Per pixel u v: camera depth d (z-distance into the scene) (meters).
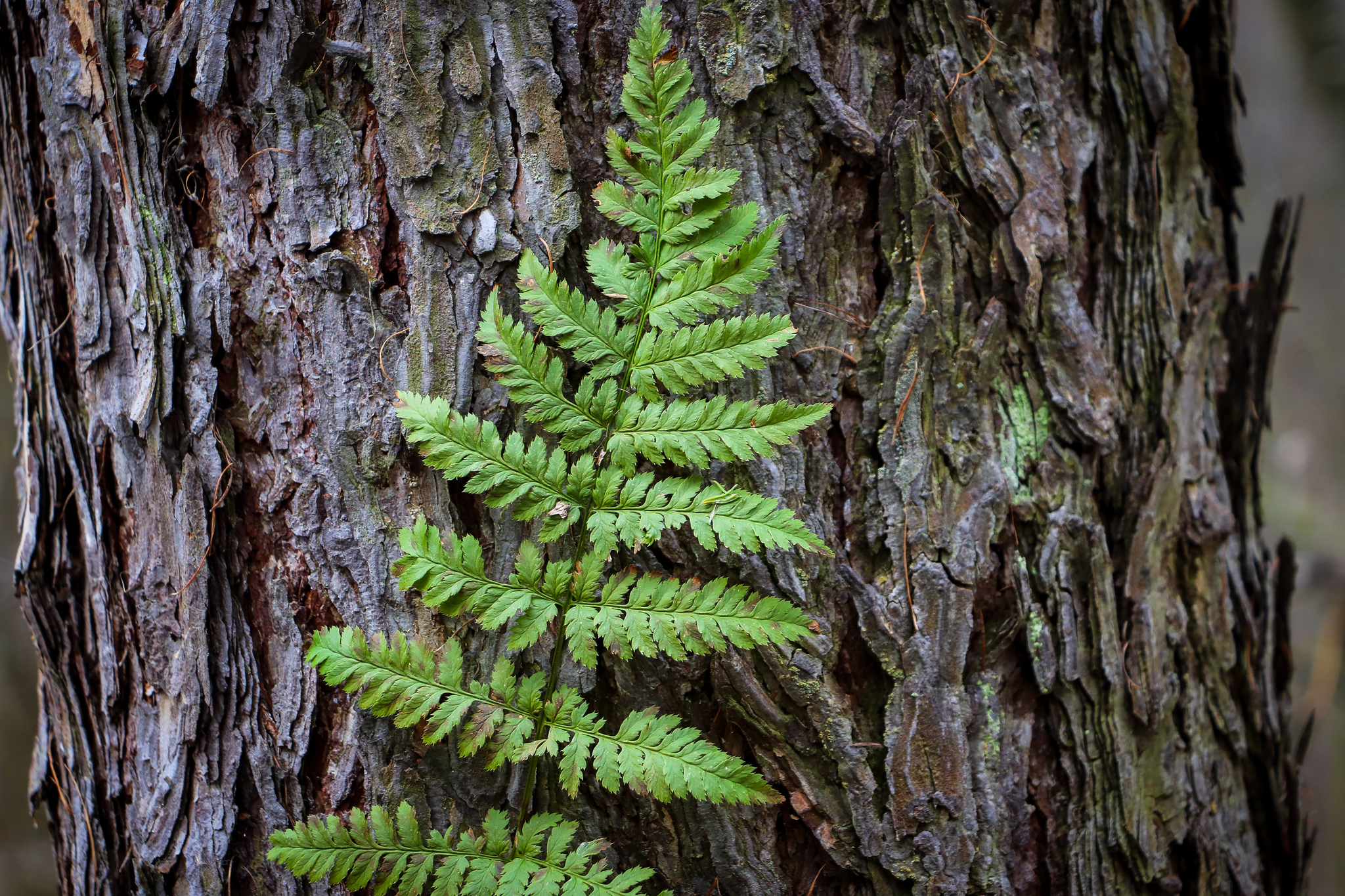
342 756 0.84
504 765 0.85
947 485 0.86
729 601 0.82
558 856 0.82
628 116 0.84
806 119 0.85
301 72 0.84
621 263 0.83
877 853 0.85
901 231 0.86
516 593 0.83
